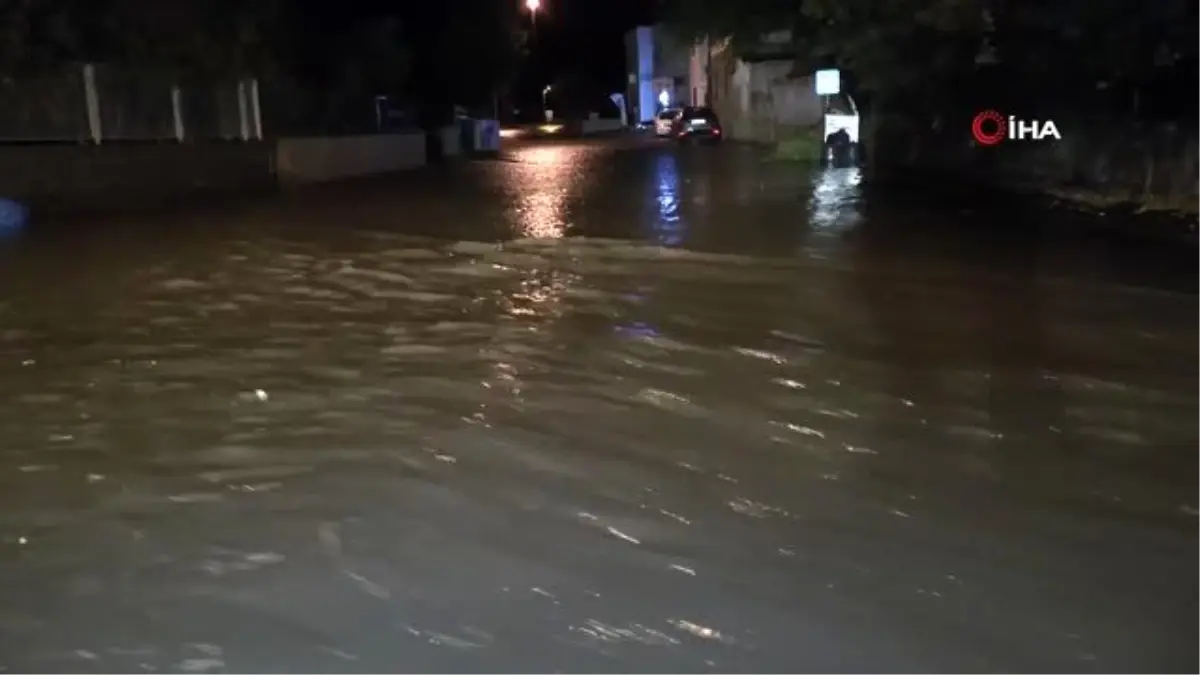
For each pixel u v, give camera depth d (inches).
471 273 515.2
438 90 1964.8
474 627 178.9
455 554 206.7
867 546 209.6
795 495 235.1
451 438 273.9
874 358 346.3
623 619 181.5
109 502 234.5
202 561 204.8
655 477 246.2
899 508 228.2
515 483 243.1
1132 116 740.7
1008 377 323.9
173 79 1013.8
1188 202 647.8
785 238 610.2
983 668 166.7
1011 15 786.8
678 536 214.5
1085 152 781.3
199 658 170.1
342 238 652.1
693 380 324.2
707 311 419.2
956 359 343.3
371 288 479.8
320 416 293.1
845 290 456.1
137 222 751.1
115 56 949.2
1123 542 211.0
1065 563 202.1
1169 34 690.8
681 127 1980.8
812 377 326.0
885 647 172.6
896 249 562.6
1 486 244.2
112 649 173.3
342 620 181.6
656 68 3287.4
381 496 236.1
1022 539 212.5
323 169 1224.2
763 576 197.2
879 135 1200.2
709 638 175.3
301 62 1390.3
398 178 1233.4
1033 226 651.5
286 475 249.4
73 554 208.7
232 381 328.2
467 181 1163.9
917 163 1107.9
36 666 168.2
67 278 509.7
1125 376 322.7
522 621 180.9
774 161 1364.4
